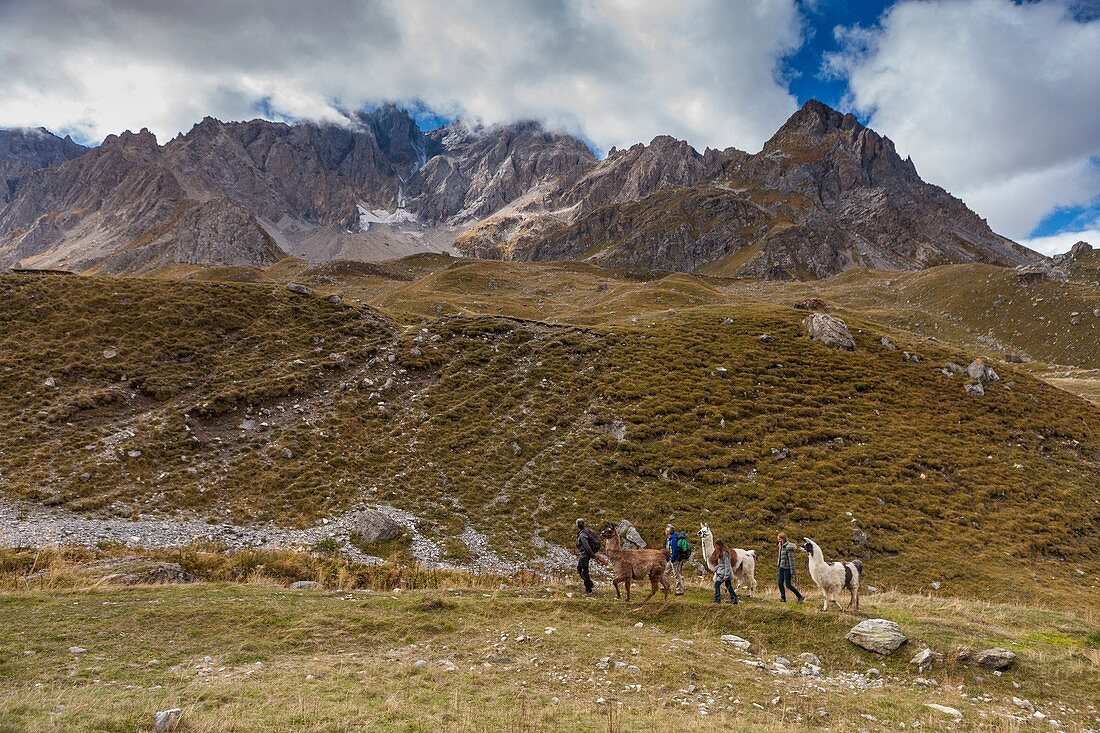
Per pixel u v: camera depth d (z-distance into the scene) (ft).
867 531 113.19
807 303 286.25
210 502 104.32
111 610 53.52
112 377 137.80
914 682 48.85
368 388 156.56
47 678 38.45
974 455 146.00
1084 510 128.57
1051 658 53.11
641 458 134.31
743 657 51.55
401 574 83.61
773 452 139.54
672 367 182.09
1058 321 465.47
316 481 115.03
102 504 96.53
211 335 166.50
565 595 68.18
